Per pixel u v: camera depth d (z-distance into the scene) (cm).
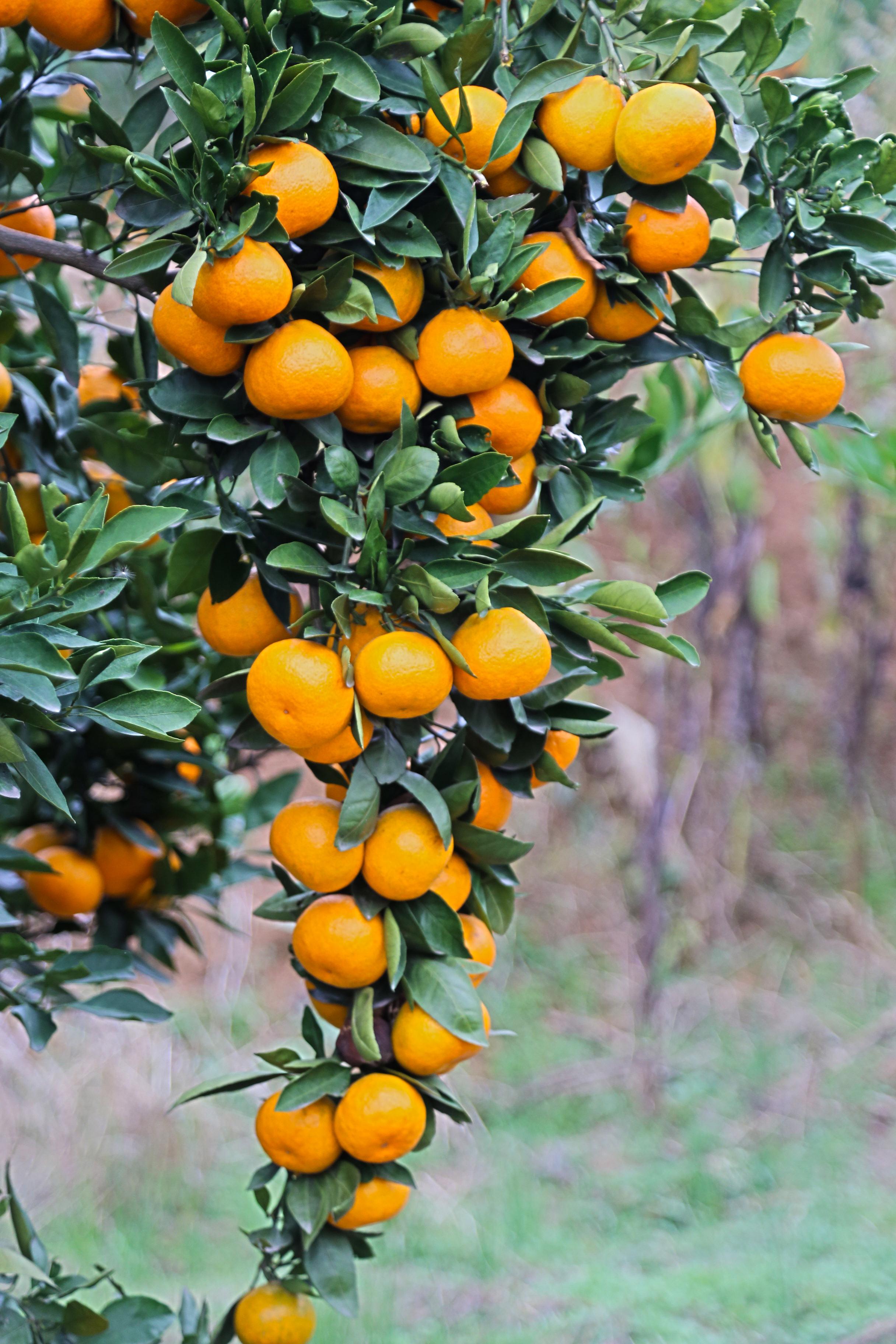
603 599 200
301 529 200
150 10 198
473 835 200
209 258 190
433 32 197
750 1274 364
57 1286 218
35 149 230
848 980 626
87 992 345
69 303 242
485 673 194
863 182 202
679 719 637
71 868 229
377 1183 203
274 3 195
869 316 205
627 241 201
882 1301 334
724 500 557
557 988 637
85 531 192
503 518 217
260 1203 206
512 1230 434
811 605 698
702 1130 516
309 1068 200
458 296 196
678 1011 604
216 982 588
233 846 250
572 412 207
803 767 705
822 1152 488
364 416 197
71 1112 493
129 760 234
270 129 191
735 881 655
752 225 202
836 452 289
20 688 189
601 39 201
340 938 198
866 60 342
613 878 676
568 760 208
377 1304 379
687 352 206
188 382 198
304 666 192
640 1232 438
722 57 275
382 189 194
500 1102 550
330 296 194
